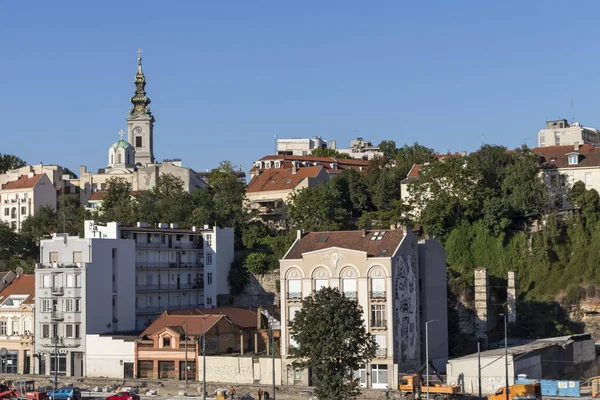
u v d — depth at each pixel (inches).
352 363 5078.7
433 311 6614.2
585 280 7623.0
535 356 6230.3
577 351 6752.0
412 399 5570.9
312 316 5078.7
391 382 5989.2
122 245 7332.7
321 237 6486.2
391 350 6003.9
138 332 7170.3
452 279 7613.2
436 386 5600.4
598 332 7411.4
